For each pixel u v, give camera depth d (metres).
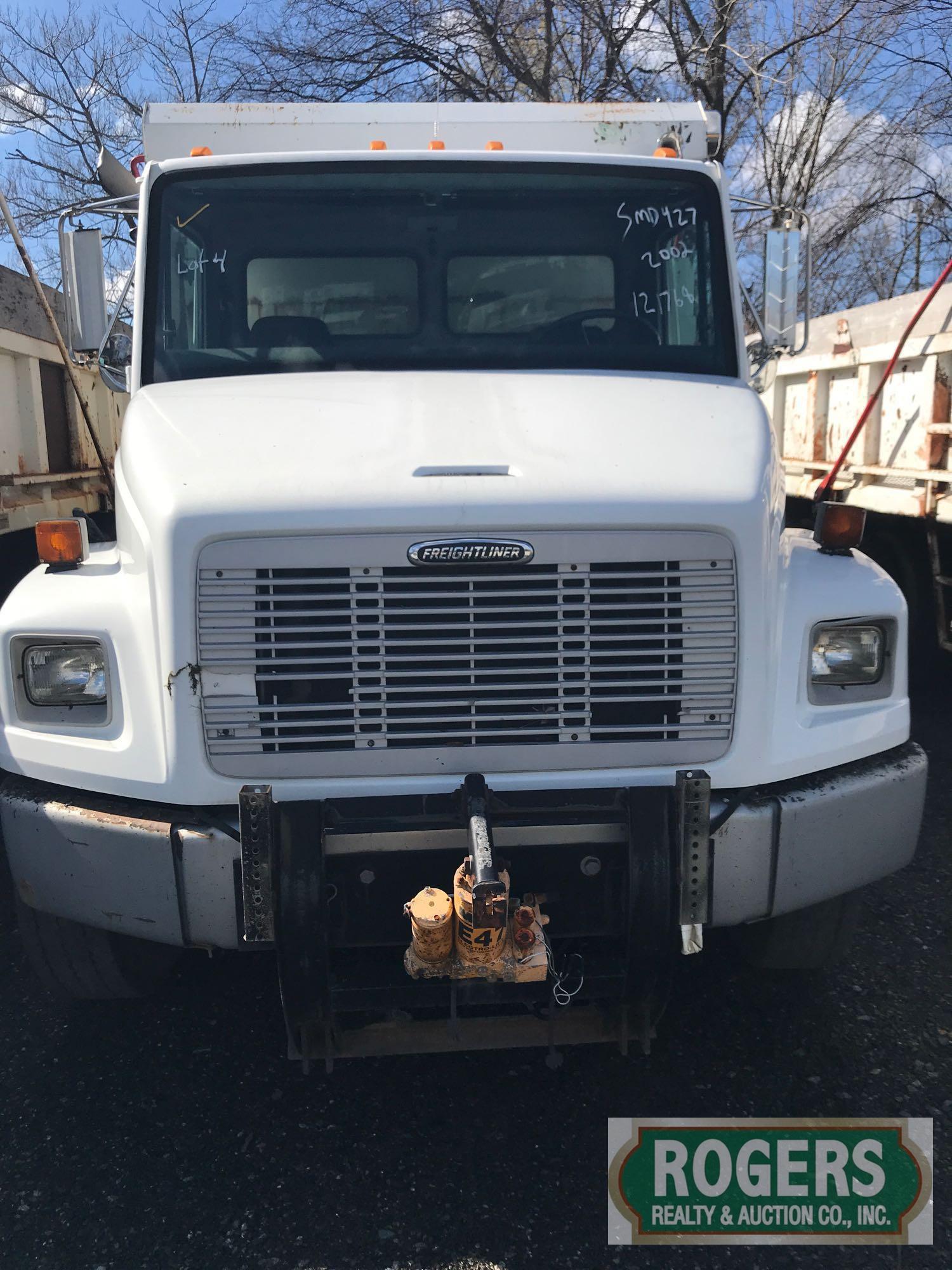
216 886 2.60
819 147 15.74
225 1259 2.41
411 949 2.49
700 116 4.19
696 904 2.62
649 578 2.58
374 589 2.52
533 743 2.61
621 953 2.69
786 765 2.71
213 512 2.50
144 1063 3.12
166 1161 2.72
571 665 2.58
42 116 18.83
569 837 2.59
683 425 2.95
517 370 3.56
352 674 2.54
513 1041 2.67
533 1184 2.64
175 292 3.65
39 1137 2.81
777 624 2.75
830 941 3.23
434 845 2.56
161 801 2.62
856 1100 2.92
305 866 2.50
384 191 3.73
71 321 3.95
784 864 2.70
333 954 2.71
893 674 2.95
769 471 2.80
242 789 2.52
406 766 2.59
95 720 2.75
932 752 5.59
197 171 3.71
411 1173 2.68
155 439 2.87
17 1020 3.35
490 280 3.70
